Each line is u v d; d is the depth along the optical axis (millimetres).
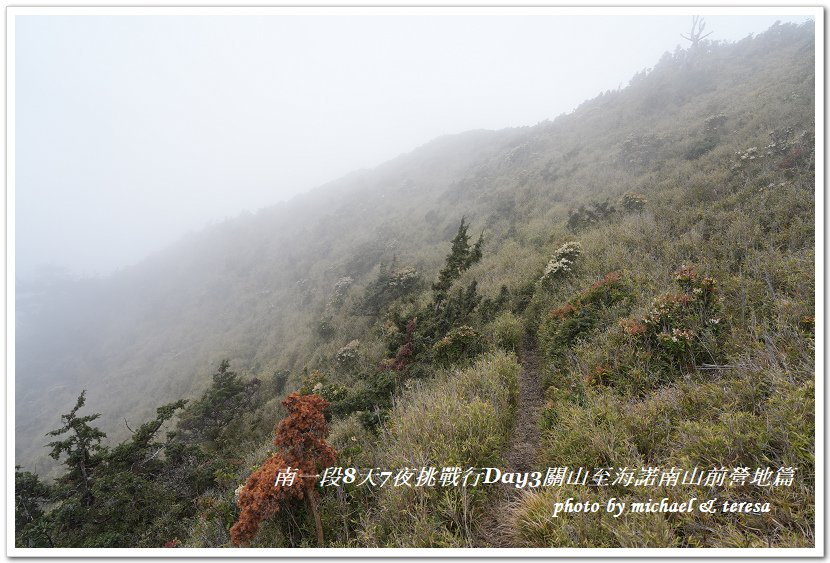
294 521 3775
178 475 7008
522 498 3289
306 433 3842
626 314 5879
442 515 3232
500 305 9594
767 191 7844
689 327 4727
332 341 14578
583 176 17406
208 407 9625
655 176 12938
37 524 5512
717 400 3416
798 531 2324
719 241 7016
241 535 3475
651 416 3535
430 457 3713
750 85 18016
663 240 8023
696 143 13406
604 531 2602
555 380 5359
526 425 4867
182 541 5156
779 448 2717
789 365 3439
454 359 7176
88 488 6090
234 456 8742
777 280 5160
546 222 14375
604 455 3281
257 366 18125
